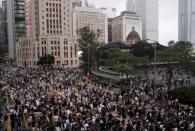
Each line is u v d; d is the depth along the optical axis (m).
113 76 72.25
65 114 29.77
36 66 169.50
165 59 104.00
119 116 30.50
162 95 44.28
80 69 119.88
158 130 25.69
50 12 180.12
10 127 28.47
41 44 169.00
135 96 43.44
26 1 199.25
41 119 28.47
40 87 54.94
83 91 49.06
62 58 169.75
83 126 25.98
